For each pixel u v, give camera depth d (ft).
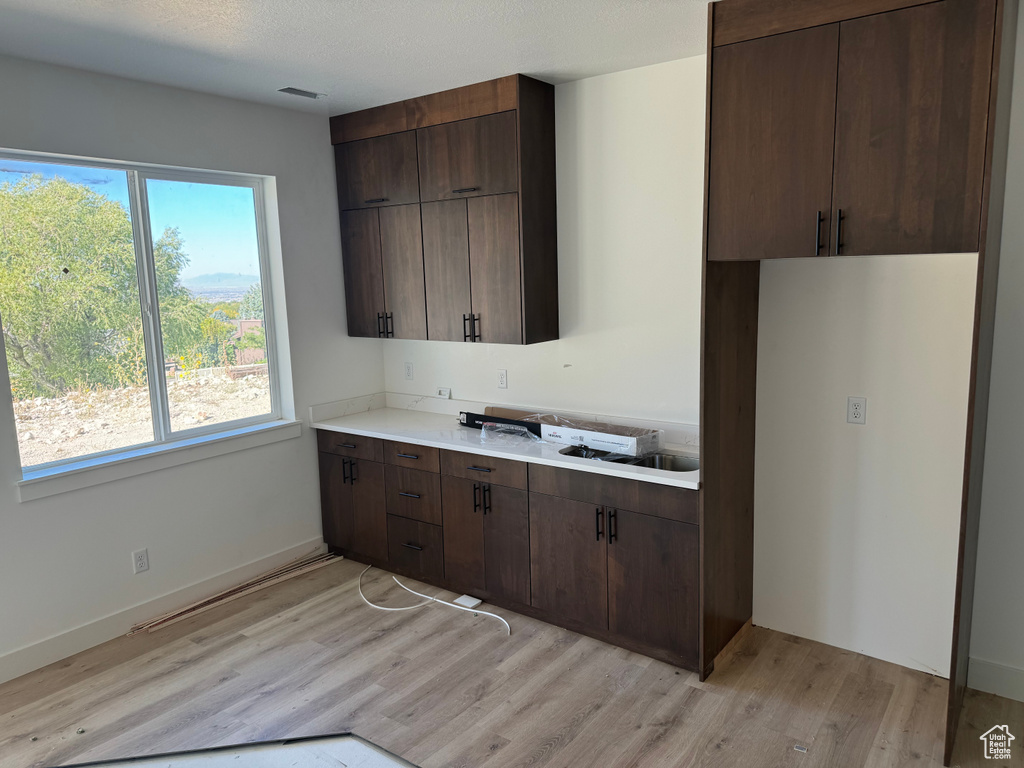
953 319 8.35
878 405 9.00
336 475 13.19
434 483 11.67
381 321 13.00
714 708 8.57
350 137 12.73
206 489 11.67
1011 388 8.09
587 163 10.94
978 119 6.46
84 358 10.36
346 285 13.50
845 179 7.22
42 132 9.35
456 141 11.21
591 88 10.69
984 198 6.47
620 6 7.73
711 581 9.07
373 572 12.80
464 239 11.41
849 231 7.27
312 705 8.82
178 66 9.59
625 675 9.30
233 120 11.48
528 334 11.02
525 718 8.45
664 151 10.13
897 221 6.99
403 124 11.87
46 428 10.03
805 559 9.91
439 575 11.99
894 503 9.08
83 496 10.16
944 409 8.55
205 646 10.32
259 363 12.71
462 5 7.56
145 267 10.92
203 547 11.72
